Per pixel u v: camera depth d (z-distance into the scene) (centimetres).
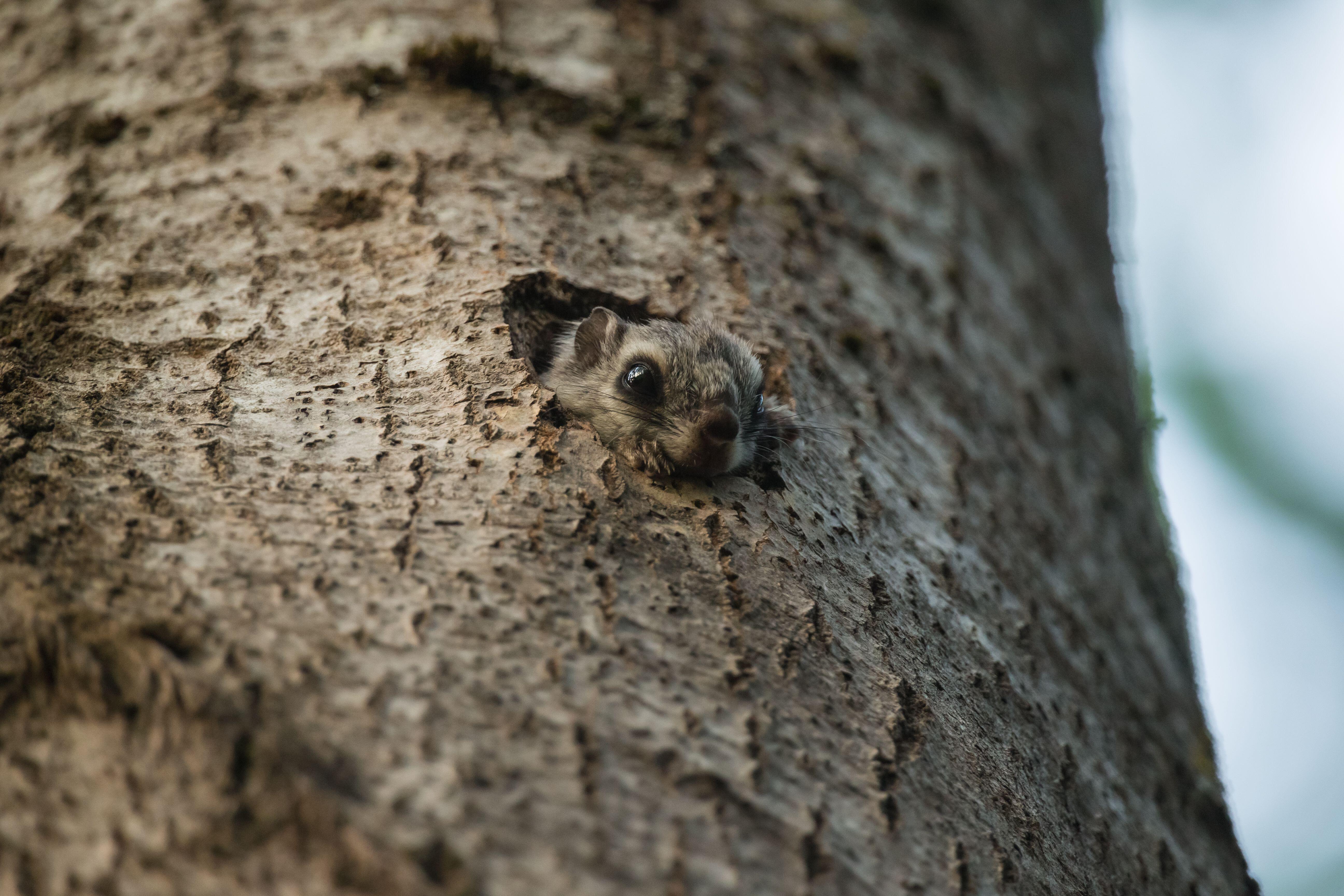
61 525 298
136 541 296
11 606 275
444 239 434
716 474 386
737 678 306
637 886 240
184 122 488
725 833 262
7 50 549
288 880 227
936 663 369
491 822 239
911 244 579
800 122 600
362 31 536
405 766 246
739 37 622
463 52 505
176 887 231
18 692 267
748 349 448
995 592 434
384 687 263
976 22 806
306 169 466
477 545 312
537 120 512
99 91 511
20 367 369
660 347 440
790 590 348
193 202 451
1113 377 716
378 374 377
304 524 309
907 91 687
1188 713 536
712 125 552
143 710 257
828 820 282
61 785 250
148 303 404
